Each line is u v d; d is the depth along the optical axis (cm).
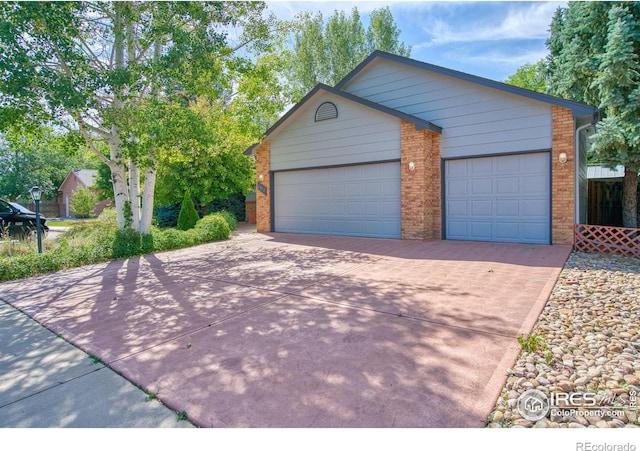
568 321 409
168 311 495
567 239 876
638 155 1044
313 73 2606
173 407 273
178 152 1080
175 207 1994
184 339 396
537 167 921
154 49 982
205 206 1970
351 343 365
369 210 1148
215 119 1121
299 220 1334
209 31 911
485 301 480
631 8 1095
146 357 355
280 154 1352
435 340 365
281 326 419
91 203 2995
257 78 1095
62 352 378
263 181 1420
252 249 1022
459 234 1038
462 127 1019
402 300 495
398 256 821
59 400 288
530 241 934
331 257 845
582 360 321
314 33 2564
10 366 350
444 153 1048
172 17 878
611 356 327
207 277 693
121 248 948
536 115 911
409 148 1041
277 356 344
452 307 461
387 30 2603
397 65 1134
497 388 278
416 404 262
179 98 1052
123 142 891
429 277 618
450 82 1034
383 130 1094
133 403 280
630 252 777
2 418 267
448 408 257
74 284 680
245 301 523
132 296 580
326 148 1223
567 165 872
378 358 331
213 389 293
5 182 3478
